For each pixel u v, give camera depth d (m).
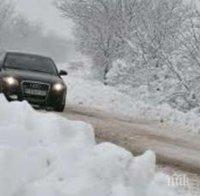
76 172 11.76
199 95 43.16
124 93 49.56
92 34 61.69
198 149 27.45
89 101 43.88
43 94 31.44
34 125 13.88
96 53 61.91
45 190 11.02
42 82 31.39
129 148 24.70
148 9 57.00
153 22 53.28
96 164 11.95
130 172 12.49
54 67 34.34
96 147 13.37
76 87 48.16
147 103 45.12
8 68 32.59
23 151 11.88
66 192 11.15
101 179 11.77
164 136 30.52
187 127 35.47
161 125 35.31
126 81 52.38
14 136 12.73
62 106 32.69
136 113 39.84
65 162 11.98
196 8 44.12
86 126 14.51
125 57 54.62
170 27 53.09
